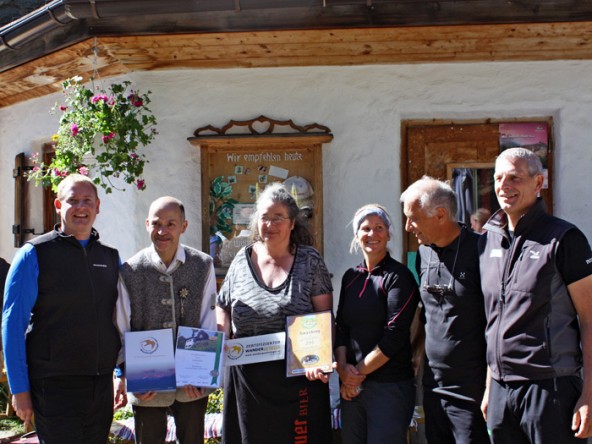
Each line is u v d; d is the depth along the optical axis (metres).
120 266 3.42
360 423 3.44
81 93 5.00
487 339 3.02
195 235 5.18
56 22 4.67
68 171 5.01
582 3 4.43
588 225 5.10
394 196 5.14
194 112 5.19
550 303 2.83
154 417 3.48
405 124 5.25
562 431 2.79
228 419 3.46
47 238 3.20
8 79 5.98
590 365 2.74
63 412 3.13
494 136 5.22
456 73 5.13
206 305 3.48
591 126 5.10
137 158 5.05
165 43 4.84
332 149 5.15
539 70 5.11
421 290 3.34
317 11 4.48
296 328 3.33
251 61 5.09
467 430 3.15
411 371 3.46
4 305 3.11
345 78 5.17
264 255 3.49
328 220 5.16
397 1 4.36
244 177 5.16
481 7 4.45
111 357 3.29
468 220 5.23
